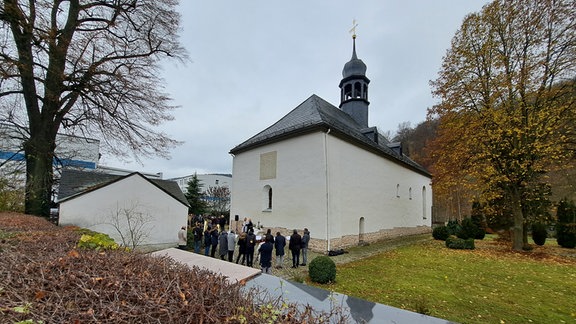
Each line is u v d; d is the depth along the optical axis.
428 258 10.80
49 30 9.44
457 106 13.95
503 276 8.12
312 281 7.43
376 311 2.08
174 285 2.03
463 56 13.78
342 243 12.85
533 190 13.71
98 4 11.87
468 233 17.14
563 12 11.59
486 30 13.33
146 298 1.77
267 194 15.45
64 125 12.68
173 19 13.13
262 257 8.34
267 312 1.81
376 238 15.76
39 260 2.39
